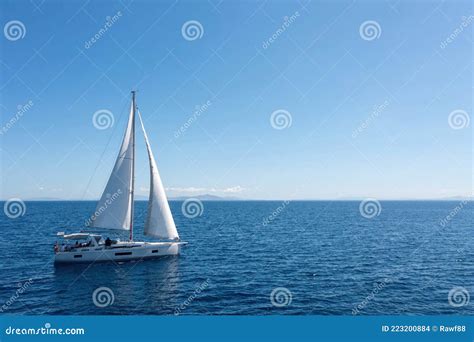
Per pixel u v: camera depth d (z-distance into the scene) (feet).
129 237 125.70
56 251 113.39
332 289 89.81
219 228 245.65
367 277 101.91
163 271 108.06
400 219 344.08
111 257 117.80
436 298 83.15
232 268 112.98
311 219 336.29
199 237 193.26
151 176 125.29
